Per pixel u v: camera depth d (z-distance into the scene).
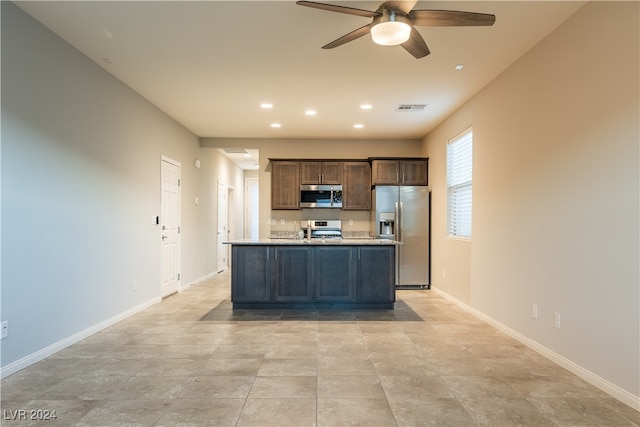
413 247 6.10
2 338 2.54
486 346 3.29
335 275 4.55
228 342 3.37
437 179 5.86
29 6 2.64
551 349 2.96
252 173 10.57
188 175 6.16
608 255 2.39
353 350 3.17
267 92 4.38
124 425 1.99
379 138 6.80
